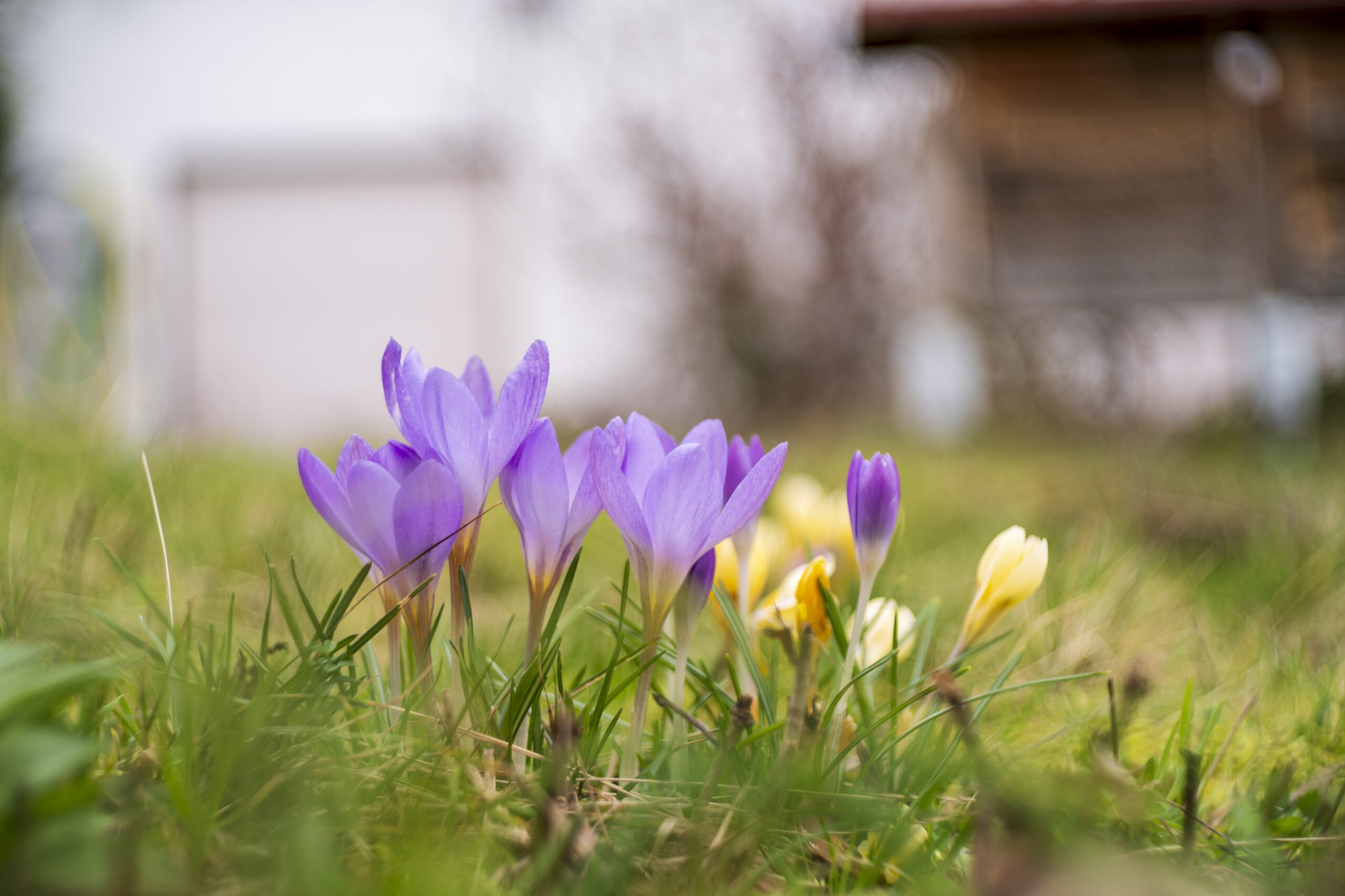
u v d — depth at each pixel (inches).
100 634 50.2
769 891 30.1
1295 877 33.2
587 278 370.6
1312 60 313.9
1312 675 63.9
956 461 217.6
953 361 319.6
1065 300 328.5
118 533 78.2
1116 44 299.9
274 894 25.0
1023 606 79.3
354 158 454.3
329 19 454.6
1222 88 324.2
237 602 72.3
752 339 346.6
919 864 31.3
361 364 454.9
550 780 27.8
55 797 22.4
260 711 29.4
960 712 28.9
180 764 30.5
